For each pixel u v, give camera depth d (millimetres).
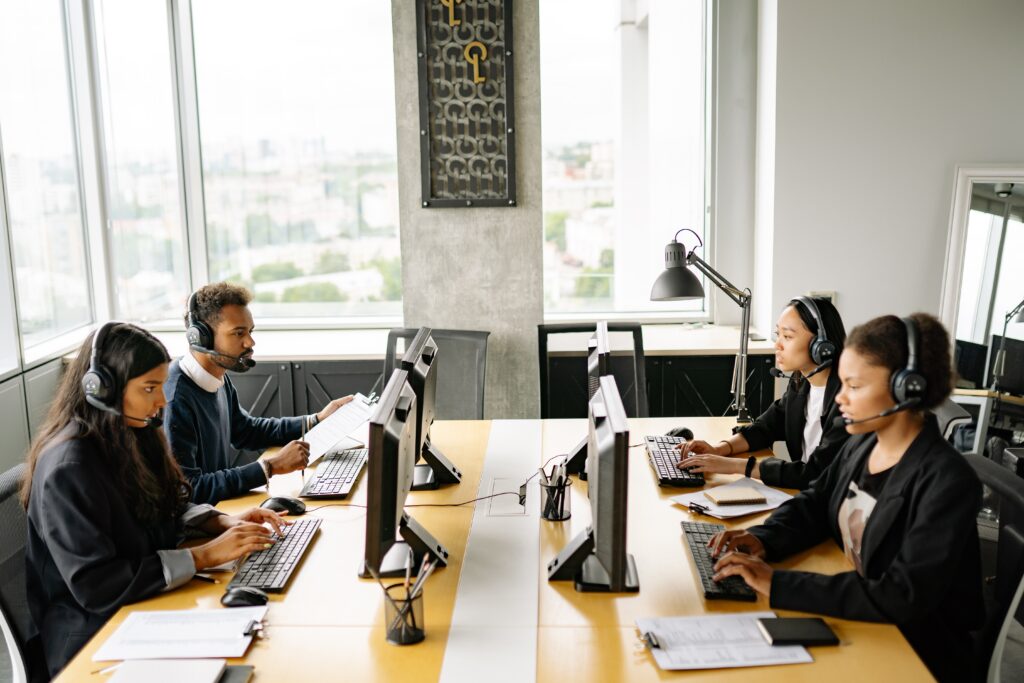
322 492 2438
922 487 1780
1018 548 1851
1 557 1900
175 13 4598
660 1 4496
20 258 3941
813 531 2080
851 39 4043
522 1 3891
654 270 4758
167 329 4797
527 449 2877
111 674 1600
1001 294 4098
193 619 1779
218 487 2412
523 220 4055
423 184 4016
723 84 4441
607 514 1737
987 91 4062
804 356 2496
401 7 3896
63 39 4387
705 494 2398
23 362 3785
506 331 4152
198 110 4703
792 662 1604
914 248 4199
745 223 4562
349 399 3012
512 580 1954
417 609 1701
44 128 4176
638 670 1597
